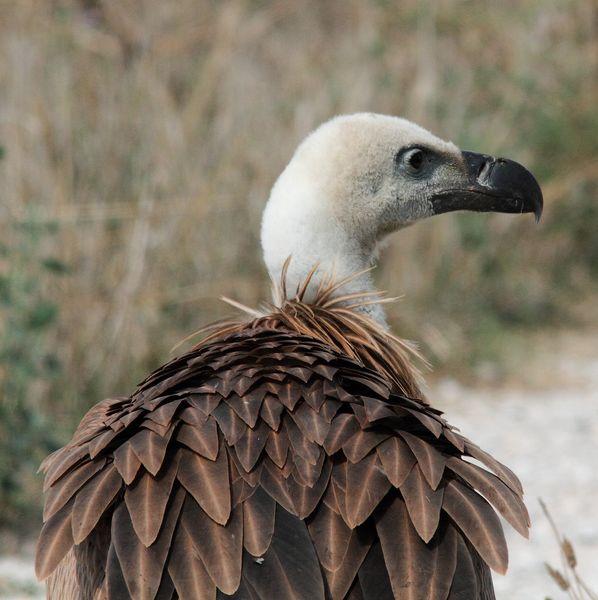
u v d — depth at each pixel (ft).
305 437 16.67
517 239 62.69
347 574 15.42
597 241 66.03
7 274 37.32
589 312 62.44
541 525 38.22
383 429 16.92
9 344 36.32
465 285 57.31
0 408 36.04
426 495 16.07
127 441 16.75
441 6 62.59
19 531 35.78
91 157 44.42
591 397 51.44
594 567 34.60
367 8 58.95
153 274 44.29
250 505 15.93
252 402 17.11
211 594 15.08
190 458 16.44
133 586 15.23
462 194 25.68
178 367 19.01
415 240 54.39
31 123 43.09
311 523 15.89
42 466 18.25
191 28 50.67
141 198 44.21
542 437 46.47
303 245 23.48
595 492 40.88
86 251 42.65
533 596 32.35
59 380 40.93
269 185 48.49
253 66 53.72
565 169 63.98
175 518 15.85
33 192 41.88
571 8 67.51
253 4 57.36
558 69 65.26
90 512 16.07
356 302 23.54
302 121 50.80
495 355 55.42
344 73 55.21
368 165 24.50
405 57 57.52
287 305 21.94
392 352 21.75
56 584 19.20
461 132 56.34
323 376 17.63
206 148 48.21
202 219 46.55
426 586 15.30
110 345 42.19
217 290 45.68
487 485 16.48
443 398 50.88
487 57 63.67
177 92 50.14
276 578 15.17
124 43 48.34
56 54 46.11
